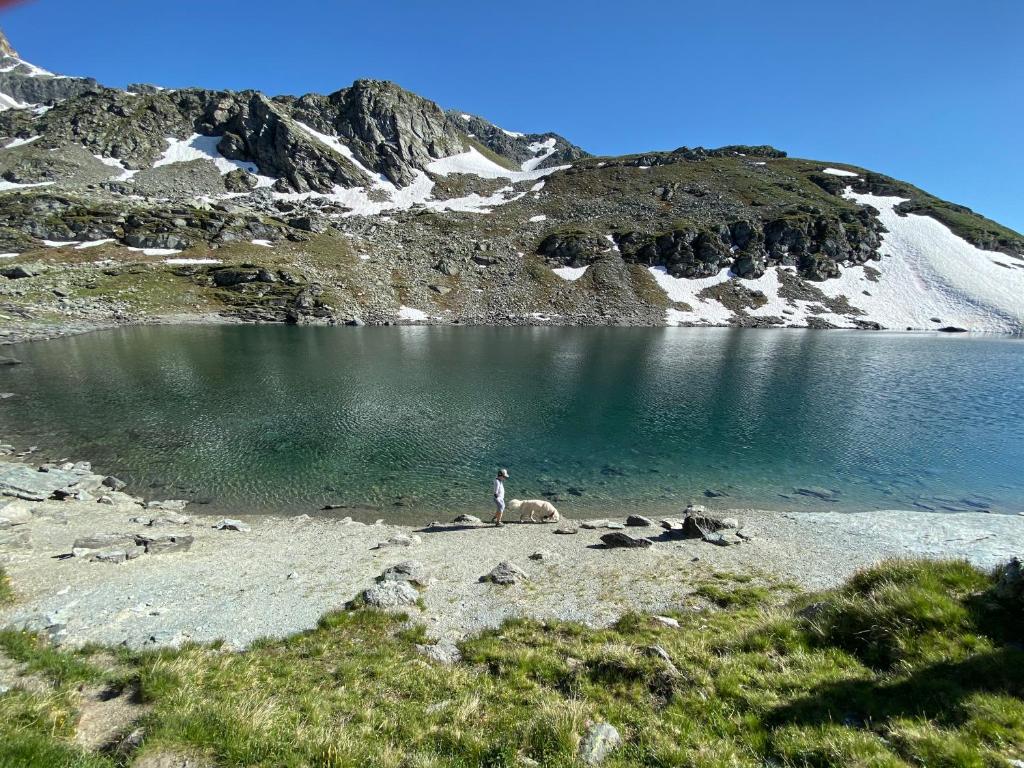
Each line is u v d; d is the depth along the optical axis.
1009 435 37.56
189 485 27.20
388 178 180.62
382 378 53.69
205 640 12.31
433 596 15.48
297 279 108.69
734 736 8.00
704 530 21.84
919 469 31.30
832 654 10.06
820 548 20.36
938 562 12.06
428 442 34.78
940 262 139.38
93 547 18.06
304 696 9.55
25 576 15.25
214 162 168.00
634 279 131.88
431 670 10.85
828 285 134.25
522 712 9.11
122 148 161.50
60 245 107.44
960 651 8.95
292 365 58.75
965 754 6.68
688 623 13.35
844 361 69.50
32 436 33.22
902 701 8.20
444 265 128.12
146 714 8.45
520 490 27.97
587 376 57.25
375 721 8.80
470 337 89.38
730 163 196.62
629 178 184.62
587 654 11.27
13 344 66.06
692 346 83.19
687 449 34.50
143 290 97.88
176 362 57.88
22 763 6.57
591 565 18.25
